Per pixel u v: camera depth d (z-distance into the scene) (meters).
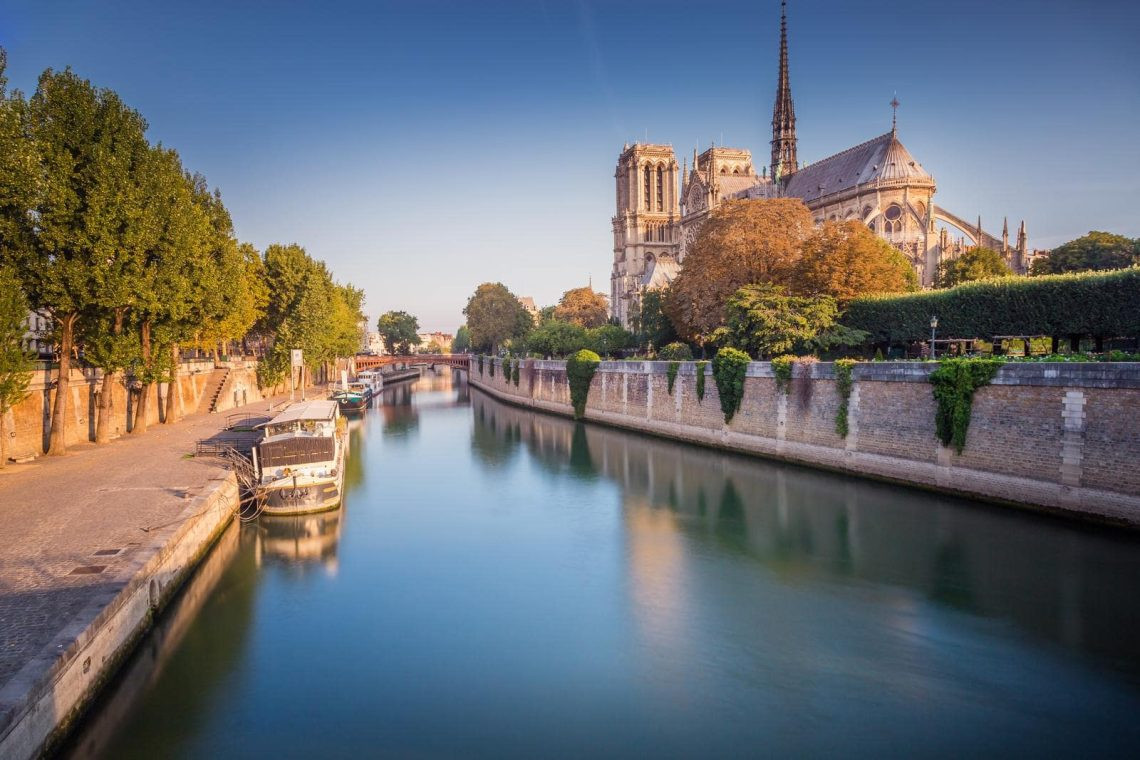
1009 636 20.23
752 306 52.62
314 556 28.59
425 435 66.81
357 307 138.88
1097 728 15.78
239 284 59.50
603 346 94.56
